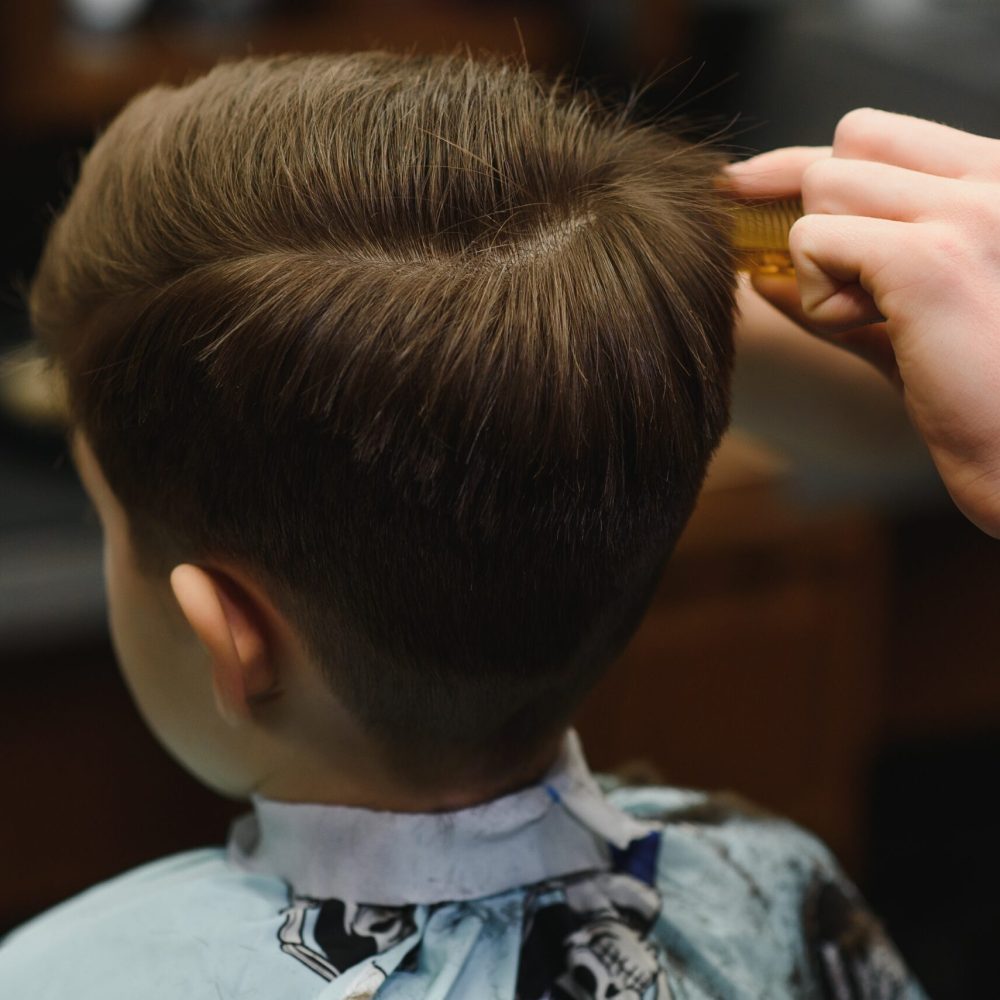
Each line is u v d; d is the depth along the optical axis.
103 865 1.79
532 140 0.59
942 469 0.56
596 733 1.78
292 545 0.58
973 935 2.07
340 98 0.59
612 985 0.67
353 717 0.63
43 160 1.97
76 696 1.68
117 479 0.63
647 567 0.62
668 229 0.59
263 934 0.66
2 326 1.88
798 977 0.76
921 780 2.40
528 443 0.55
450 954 0.64
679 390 0.58
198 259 0.57
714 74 2.11
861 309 0.57
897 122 0.61
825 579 1.81
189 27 1.91
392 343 0.54
